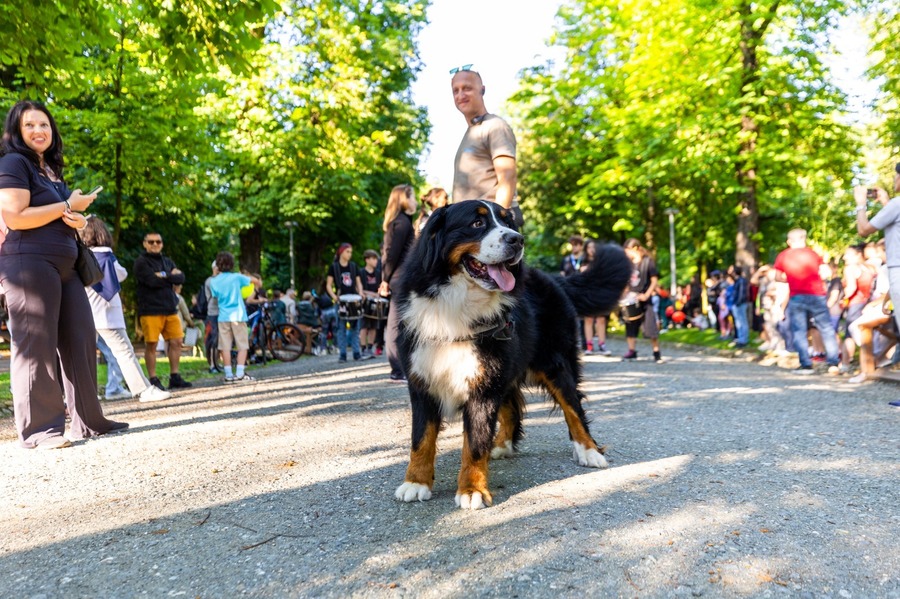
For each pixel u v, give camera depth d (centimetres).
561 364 401
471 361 332
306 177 2030
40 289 457
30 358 458
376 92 2303
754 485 342
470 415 333
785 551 256
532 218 3259
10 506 336
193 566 255
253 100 1844
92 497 347
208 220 2045
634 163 1769
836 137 1596
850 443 440
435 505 321
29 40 714
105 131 1223
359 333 1310
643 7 1538
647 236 2398
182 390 845
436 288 336
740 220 1561
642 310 1154
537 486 348
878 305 799
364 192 2164
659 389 732
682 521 289
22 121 457
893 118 1602
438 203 741
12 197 435
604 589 227
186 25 732
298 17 1866
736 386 761
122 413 636
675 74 1518
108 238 700
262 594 230
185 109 1304
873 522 287
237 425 543
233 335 969
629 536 272
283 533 287
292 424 543
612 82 1805
